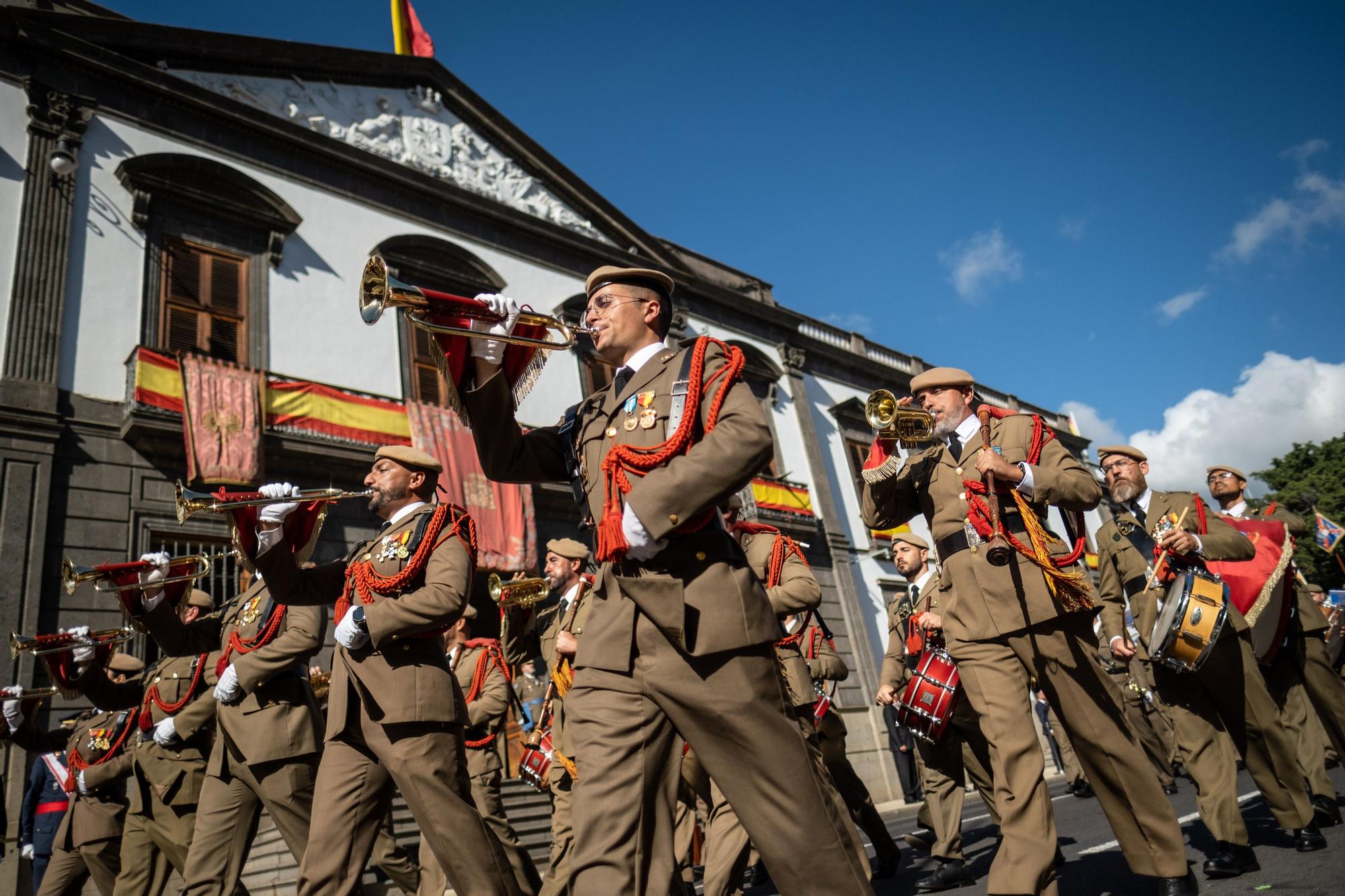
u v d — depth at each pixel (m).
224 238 13.48
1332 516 27.86
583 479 2.44
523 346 2.48
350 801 3.57
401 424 13.59
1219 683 4.42
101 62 12.85
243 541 3.69
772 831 2.05
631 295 2.59
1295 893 3.46
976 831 7.90
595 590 2.31
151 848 5.68
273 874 8.13
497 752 6.64
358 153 15.33
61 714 9.77
